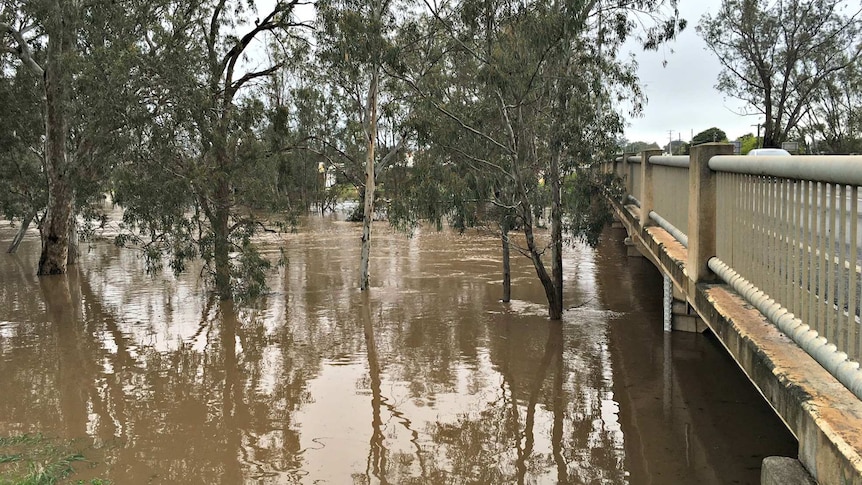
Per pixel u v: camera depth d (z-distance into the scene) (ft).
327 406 29.99
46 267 73.51
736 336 14.96
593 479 21.77
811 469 10.30
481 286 60.44
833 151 126.41
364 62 51.72
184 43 56.85
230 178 55.88
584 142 48.85
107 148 58.44
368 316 49.16
